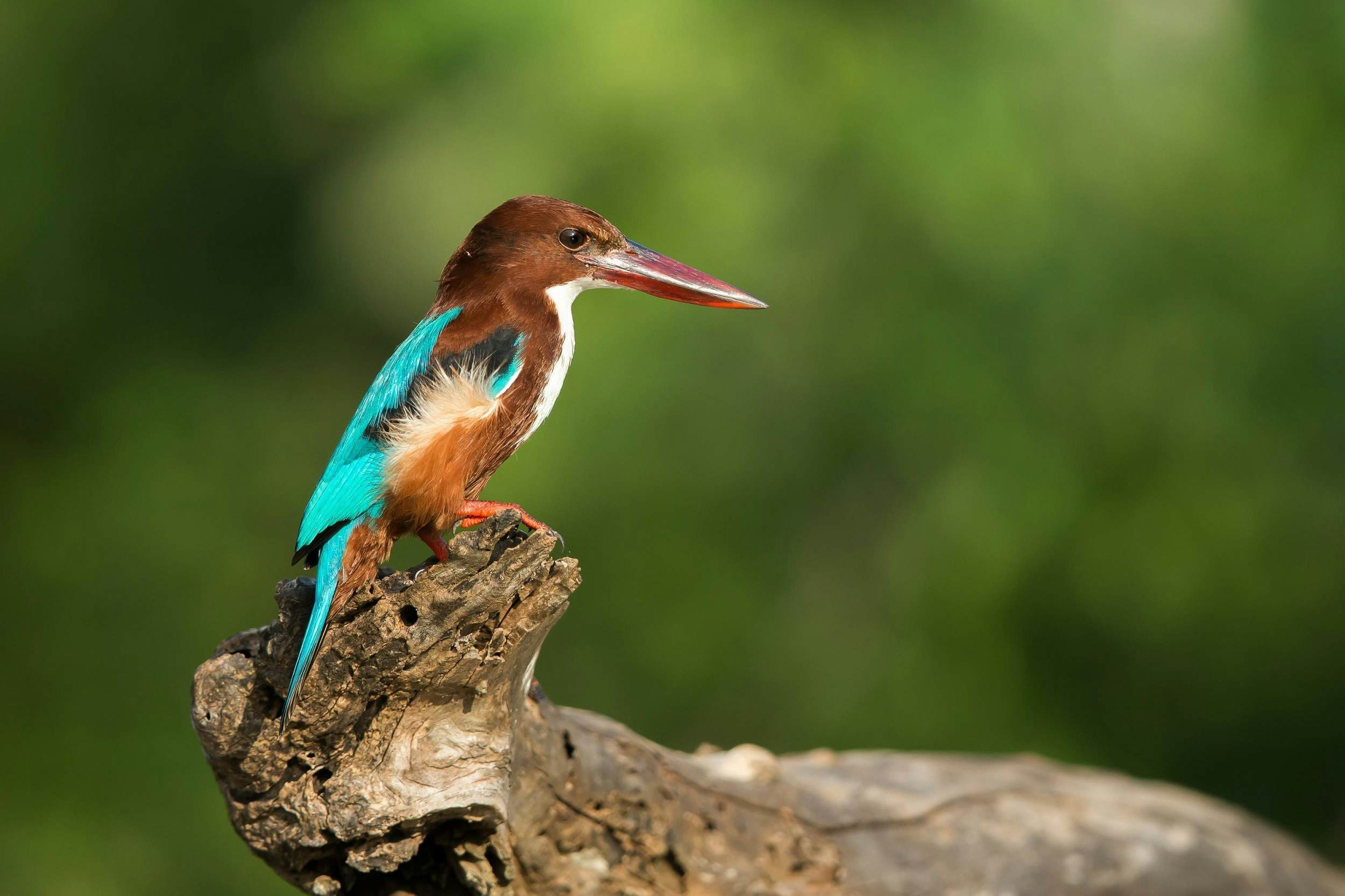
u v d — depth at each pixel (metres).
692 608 13.33
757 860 6.39
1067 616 13.00
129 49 17.59
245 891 14.86
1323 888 7.68
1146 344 12.48
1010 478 12.46
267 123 17.75
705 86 12.37
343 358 18.83
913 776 7.33
